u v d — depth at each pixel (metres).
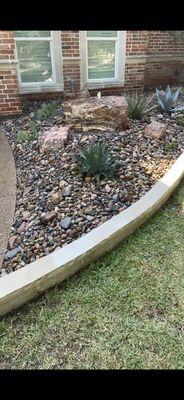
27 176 3.05
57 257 1.91
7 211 2.59
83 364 1.49
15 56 4.66
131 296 1.82
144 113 4.15
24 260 2.07
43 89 5.34
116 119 3.64
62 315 1.72
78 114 3.64
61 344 1.58
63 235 2.22
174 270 2.00
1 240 2.28
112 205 2.47
